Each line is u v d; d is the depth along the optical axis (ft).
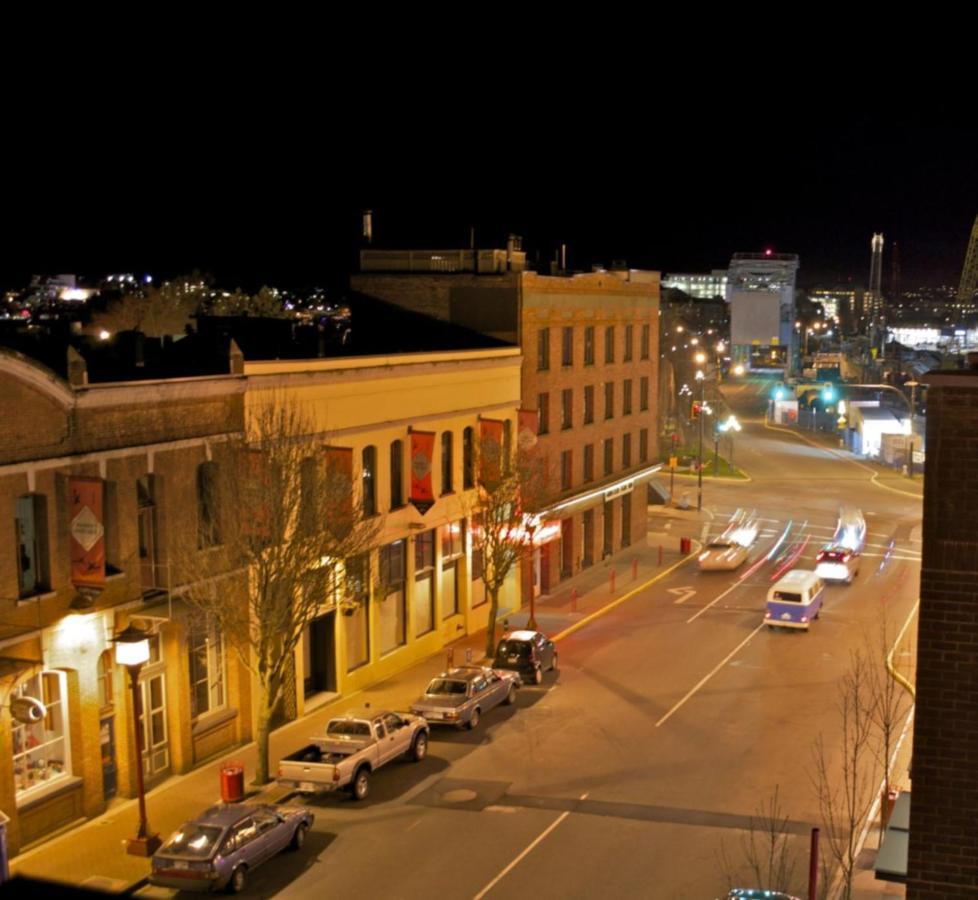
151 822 87.40
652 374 216.54
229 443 99.04
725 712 116.06
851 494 278.87
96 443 89.25
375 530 111.34
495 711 117.50
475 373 148.56
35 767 85.15
